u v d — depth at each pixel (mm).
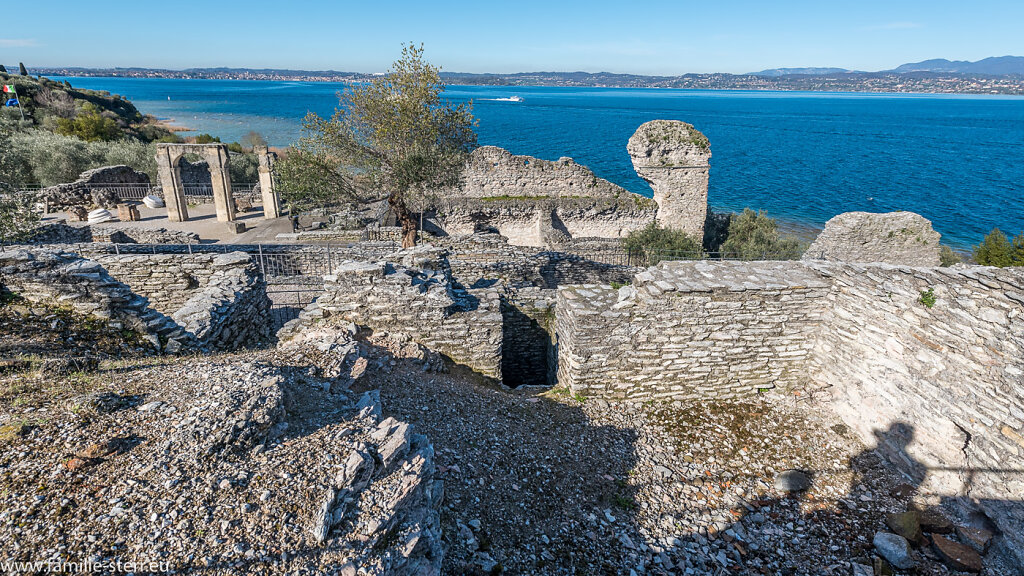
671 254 25797
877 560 7340
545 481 8023
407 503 5402
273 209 32125
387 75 21062
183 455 5246
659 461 9086
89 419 5738
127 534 4379
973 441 7926
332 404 7055
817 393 10977
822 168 88812
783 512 8227
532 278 19672
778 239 31547
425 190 22562
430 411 8883
